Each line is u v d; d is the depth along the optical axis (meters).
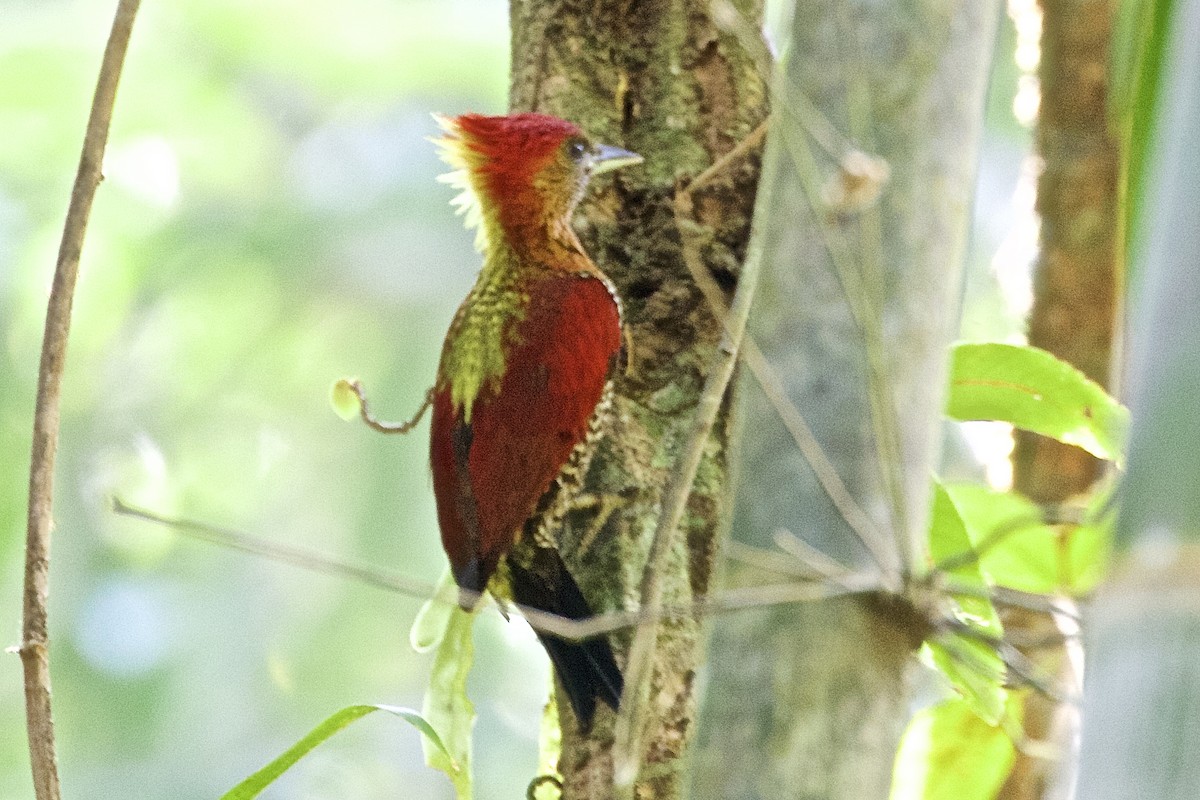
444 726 8.20
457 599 7.68
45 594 6.84
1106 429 7.81
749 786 5.40
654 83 9.03
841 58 5.70
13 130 17.92
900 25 5.67
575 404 8.73
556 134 9.16
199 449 19.03
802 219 5.75
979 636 5.50
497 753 18.17
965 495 8.30
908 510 5.53
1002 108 16.23
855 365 5.59
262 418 19.19
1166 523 3.95
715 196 8.81
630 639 8.17
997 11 5.88
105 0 18.67
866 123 5.63
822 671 5.42
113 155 18.08
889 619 5.41
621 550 8.39
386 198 19.12
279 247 18.80
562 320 8.91
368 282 19.02
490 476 8.80
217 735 18.59
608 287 8.98
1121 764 3.91
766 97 8.92
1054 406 7.88
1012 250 10.53
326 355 19.02
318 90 19.38
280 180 19.02
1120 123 6.02
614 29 9.22
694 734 5.61
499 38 19.70
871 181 5.21
